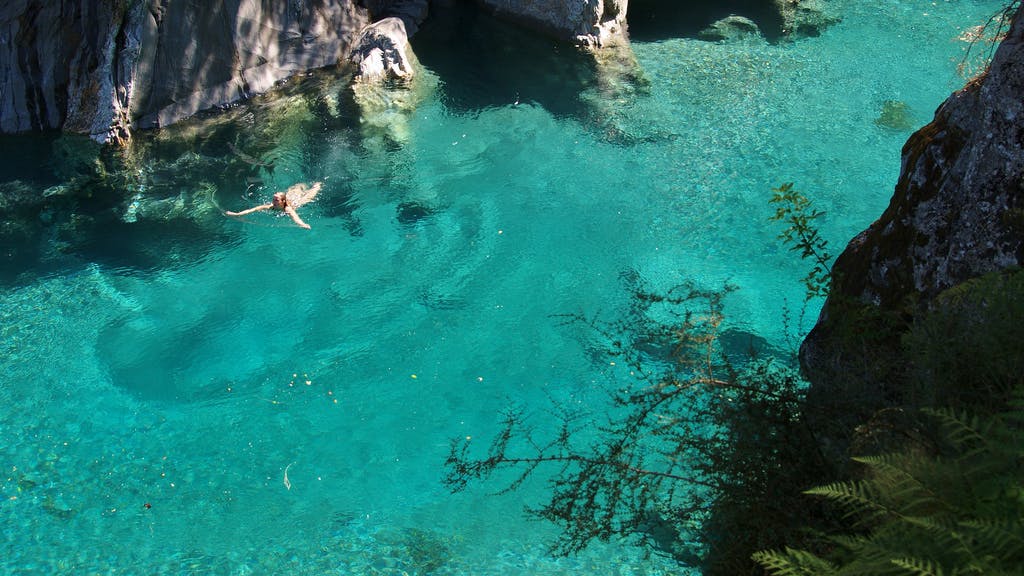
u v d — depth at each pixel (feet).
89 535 19.70
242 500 20.40
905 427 12.27
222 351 24.26
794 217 19.04
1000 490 8.73
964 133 16.88
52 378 23.57
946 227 16.88
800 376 17.33
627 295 25.57
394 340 24.43
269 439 21.86
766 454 13.51
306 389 23.15
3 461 21.42
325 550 18.98
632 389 22.27
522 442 21.34
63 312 25.48
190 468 21.25
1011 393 10.77
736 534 13.35
